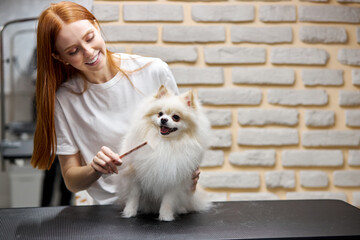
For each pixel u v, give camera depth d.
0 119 2.28
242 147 1.93
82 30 1.03
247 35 1.92
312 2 1.96
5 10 2.11
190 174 0.98
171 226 0.94
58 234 0.89
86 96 1.23
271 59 1.93
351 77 1.98
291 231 0.89
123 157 0.94
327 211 1.08
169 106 0.97
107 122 1.21
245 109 1.92
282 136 1.93
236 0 1.93
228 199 1.91
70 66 1.22
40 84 1.13
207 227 0.93
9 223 0.99
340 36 1.96
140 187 1.03
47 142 1.15
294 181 1.94
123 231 0.91
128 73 1.23
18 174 2.73
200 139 0.99
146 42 1.89
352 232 0.88
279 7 1.94
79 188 1.11
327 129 1.97
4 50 2.02
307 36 1.94
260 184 1.93
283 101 1.94
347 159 1.97
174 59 1.89
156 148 0.96
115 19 1.88
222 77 1.91
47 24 1.05
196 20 1.91
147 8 1.89
